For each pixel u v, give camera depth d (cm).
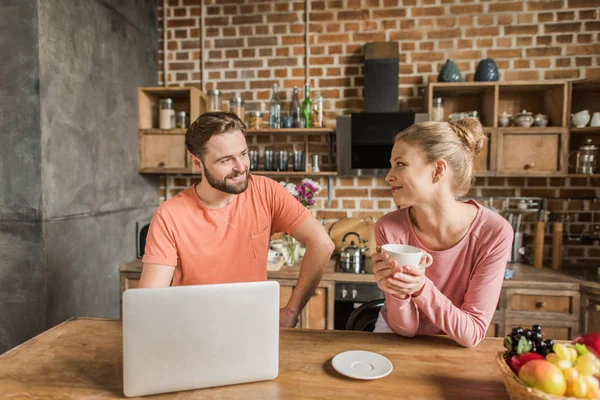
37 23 184
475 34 282
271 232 159
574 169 273
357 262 254
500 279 114
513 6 277
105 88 242
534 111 277
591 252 274
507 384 79
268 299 89
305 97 281
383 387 88
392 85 267
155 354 83
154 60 307
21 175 189
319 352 105
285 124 280
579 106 271
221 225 141
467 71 284
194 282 140
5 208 192
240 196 146
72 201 212
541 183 280
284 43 299
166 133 280
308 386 89
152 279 128
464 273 120
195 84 310
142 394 84
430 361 101
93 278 232
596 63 271
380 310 149
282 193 153
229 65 305
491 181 285
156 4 309
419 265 102
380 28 290
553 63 276
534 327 85
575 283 223
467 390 87
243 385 89
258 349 89
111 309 252
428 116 256
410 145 112
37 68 185
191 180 315
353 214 298
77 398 83
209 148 126
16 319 195
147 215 300
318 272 151
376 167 263
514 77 279
